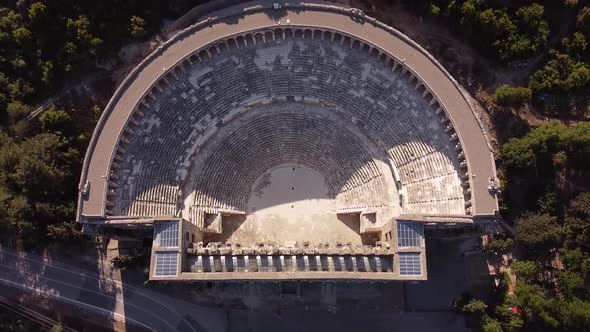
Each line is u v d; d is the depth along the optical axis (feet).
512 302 260.83
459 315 273.33
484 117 273.95
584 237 258.37
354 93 270.67
